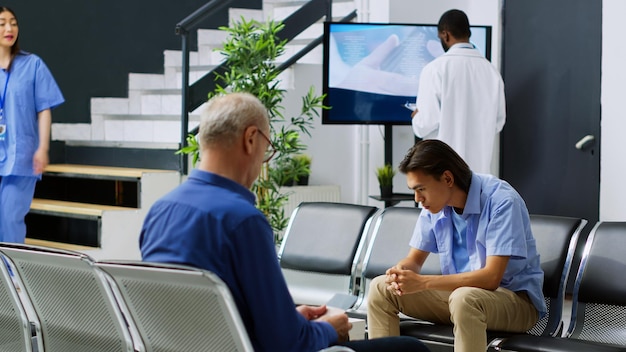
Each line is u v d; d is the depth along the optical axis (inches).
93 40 338.3
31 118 240.2
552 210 283.1
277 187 294.0
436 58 257.9
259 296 102.0
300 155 299.0
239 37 260.8
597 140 266.4
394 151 309.1
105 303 110.4
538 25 284.8
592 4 266.8
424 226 158.1
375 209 179.9
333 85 273.0
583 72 270.4
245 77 252.4
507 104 298.0
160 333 106.3
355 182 316.5
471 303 139.9
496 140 301.9
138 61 350.3
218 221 102.5
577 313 150.9
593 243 150.9
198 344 103.2
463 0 311.4
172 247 104.5
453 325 155.0
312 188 303.0
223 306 97.3
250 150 107.2
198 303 99.7
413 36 275.9
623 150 247.0
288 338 103.3
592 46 267.4
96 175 292.5
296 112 302.7
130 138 323.0
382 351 115.6
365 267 173.2
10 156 237.6
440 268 166.2
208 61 348.2
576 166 273.9
